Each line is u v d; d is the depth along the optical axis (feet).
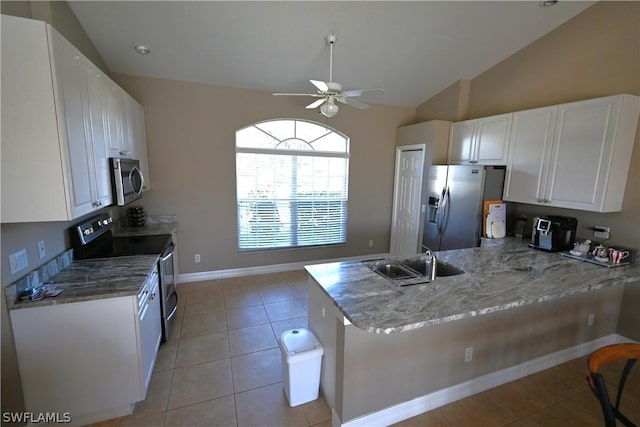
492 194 11.05
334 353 6.19
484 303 5.63
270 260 14.89
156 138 12.16
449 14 9.17
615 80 8.69
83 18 8.49
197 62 11.02
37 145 5.05
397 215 16.51
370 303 5.58
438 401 6.74
